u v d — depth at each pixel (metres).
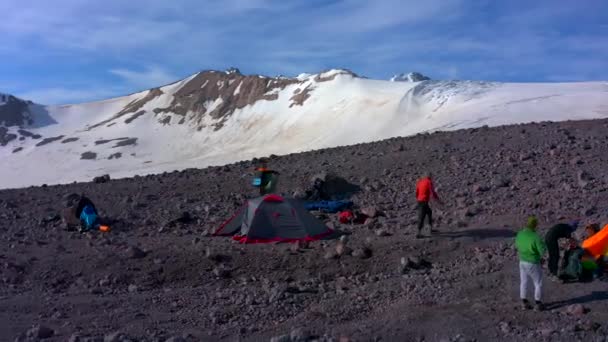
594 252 10.91
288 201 15.40
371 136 107.31
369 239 14.57
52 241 15.75
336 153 26.22
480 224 15.44
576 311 9.32
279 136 133.12
